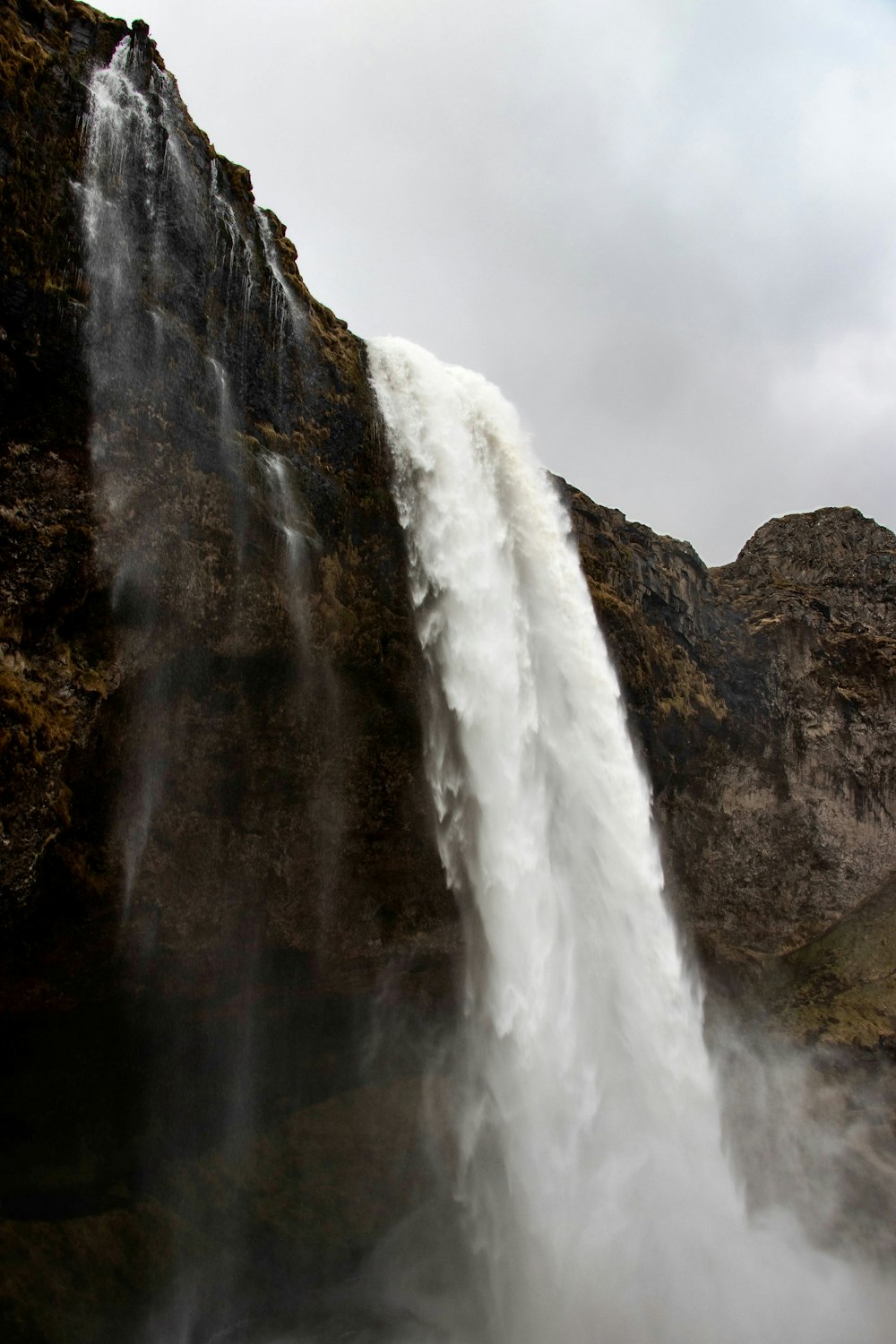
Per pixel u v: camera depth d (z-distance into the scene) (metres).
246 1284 16.56
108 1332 14.48
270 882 16.86
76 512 12.80
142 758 14.39
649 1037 21.23
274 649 15.66
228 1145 17.05
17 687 11.87
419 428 19.42
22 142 12.46
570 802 20.75
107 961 14.45
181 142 15.08
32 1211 14.52
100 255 13.30
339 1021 19.23
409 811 18.55
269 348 16.27
